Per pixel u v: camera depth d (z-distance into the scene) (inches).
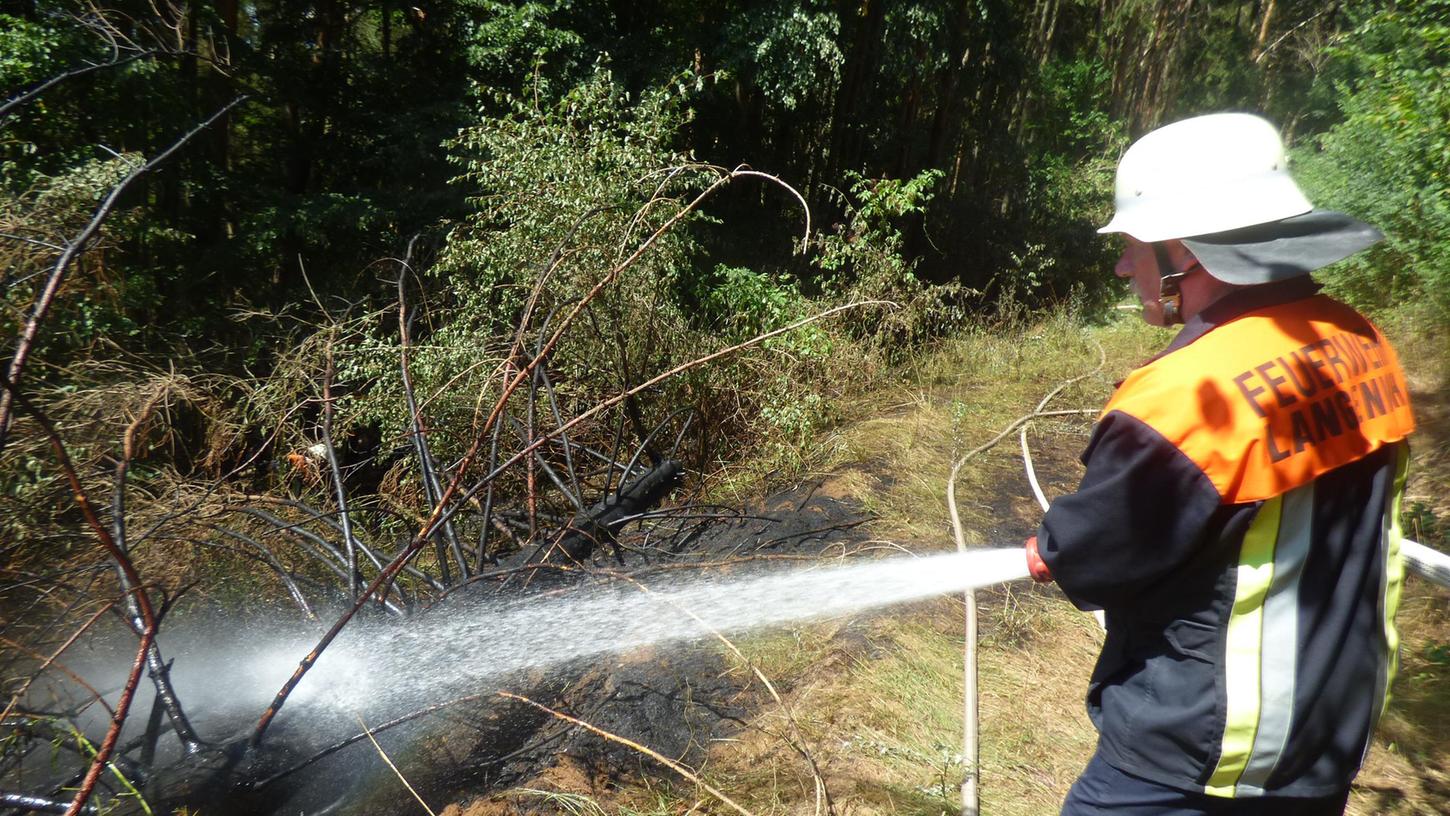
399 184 497.4
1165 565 62.4
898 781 107.9
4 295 158.1
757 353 250.1
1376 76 313.4
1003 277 627.2
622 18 557.6
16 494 137.7
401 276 177.2
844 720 118.7
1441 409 242.5
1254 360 62.2
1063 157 725.3
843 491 204.4
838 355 288.8
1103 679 71.6
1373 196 310.8
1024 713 125.5
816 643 136.2
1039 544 68.5
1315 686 61.2
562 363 218.2
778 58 510.6
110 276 235.5
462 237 401.4
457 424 211.5
